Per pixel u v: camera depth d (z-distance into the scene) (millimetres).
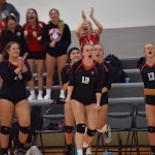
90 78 11617
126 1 19438
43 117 14711
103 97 12828
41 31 16312
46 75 17172
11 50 12461
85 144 12391
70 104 13023
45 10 19766
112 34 19297
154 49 12516
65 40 16078
